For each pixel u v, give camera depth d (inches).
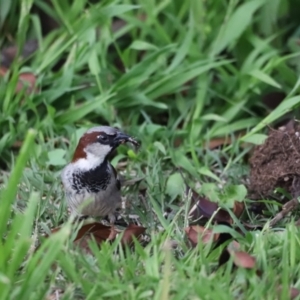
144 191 351.9
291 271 262.7
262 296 244.2
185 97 436.1
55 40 455.2
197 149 392.8
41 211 320.5
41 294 241.0
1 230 246.8
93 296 243.8
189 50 431.5
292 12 467.8
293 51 438.3
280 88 406.9
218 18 462.0
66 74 415.8
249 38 442.3
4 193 242.5
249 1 430.9
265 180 342.3
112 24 468.1
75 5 446.9
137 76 413.4
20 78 418.0
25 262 271.7
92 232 290.0
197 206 325.1
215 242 289.1
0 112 404.8
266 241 281.7
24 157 237.6
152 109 428.1
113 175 319.6
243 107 419.5
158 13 464.8
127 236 290.4
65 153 373.1
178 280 247.6
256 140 377.4
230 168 378.3
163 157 381.1
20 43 422.9
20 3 460.1
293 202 317.7
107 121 417.7
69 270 250.8
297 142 339.9
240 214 325.1
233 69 431.8
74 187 316.5
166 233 290.5
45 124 397.4
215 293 238.1
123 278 258.8
